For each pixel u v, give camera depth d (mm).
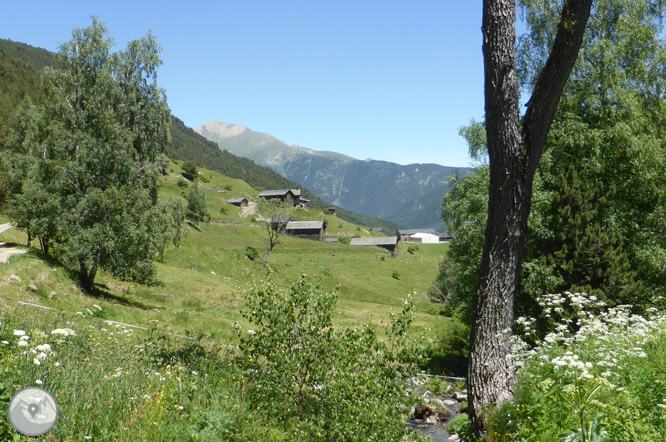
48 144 29375
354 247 116188
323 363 7254
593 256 14258
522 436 6320
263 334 7773
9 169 36469
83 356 7730
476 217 19828
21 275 19953
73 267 29359
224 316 27625
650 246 15914
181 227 31797
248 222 132750
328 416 6934
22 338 6418
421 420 11266
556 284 14297
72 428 4848
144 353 9656
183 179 154625
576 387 5922
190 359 10031
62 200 25469
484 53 8430
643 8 21438
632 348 7004
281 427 6977
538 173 18594
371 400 6590
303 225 132375
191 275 41875
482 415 7750
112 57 31891
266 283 7941
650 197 18484
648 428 5086
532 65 21953
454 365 19062
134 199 26719
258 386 7379
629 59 21312
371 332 7320
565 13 7770
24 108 47719
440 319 34844
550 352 7664
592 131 18516
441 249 150250
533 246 16469
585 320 8539
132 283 33750
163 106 34094
